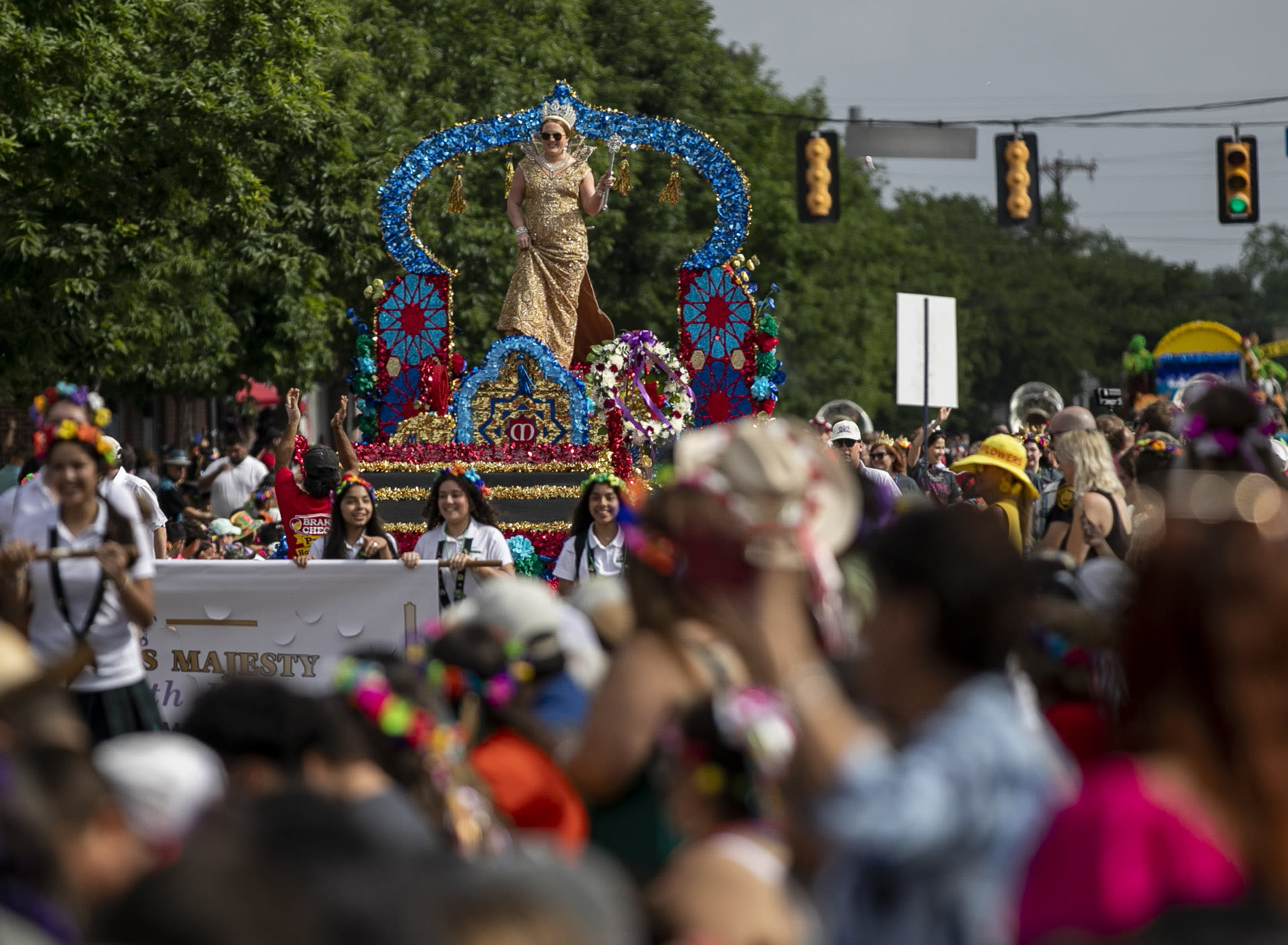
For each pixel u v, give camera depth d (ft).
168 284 285.64
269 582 118.21
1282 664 29.91
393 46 396.57
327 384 433.07
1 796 40.83
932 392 268.82
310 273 312.09
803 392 623.36
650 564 50.08
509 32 419.13
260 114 263.29
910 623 40.81
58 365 264.72
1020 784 37.83
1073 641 57.41
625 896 38.06
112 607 91.20
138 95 248.93
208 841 25.64
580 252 181.57
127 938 24.25
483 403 170.60
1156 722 30.94
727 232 179.73
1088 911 29.01
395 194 183.11
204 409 500.33
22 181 239.91
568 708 59.72
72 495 89.76
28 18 233.55
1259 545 30.96
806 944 38.83
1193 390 127.03
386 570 117.39
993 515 48.29
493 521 126.93
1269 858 28.99
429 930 25.27
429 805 51.96
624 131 182.19
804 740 37.60
